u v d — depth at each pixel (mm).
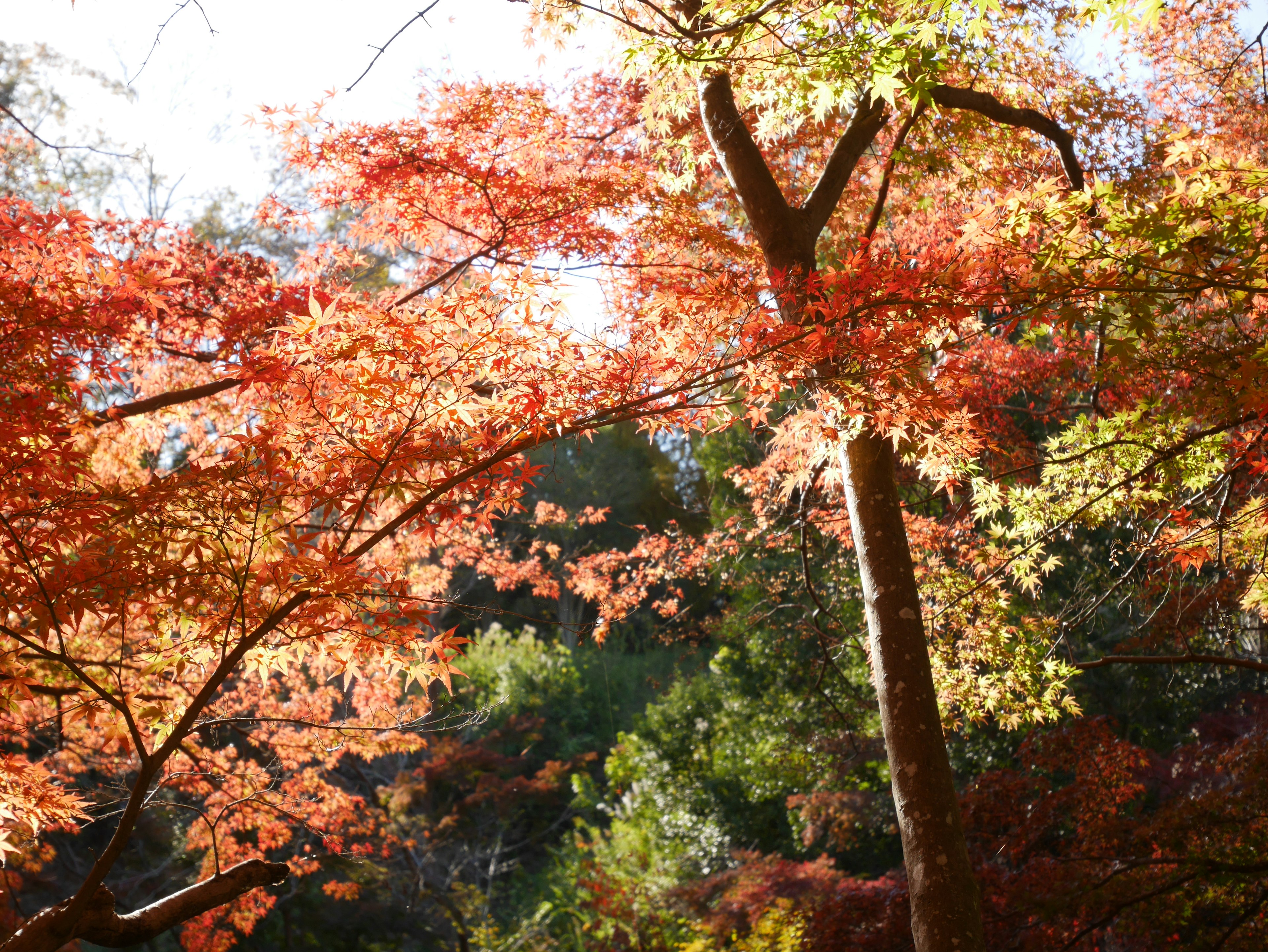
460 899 11102
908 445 3818
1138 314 2928
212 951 6328
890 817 10250
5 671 2623
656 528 20250
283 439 2430
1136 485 4637
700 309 3295
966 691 5496
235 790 5832
